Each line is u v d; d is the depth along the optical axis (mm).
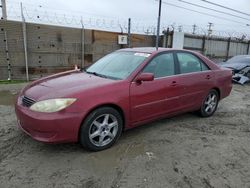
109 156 3758
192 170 3480
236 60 12312
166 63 4742
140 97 4188
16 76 10086
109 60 4941
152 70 4469
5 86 8609
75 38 11258
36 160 3566
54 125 3396
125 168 3451
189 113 6023
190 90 5090
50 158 3631
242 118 5887
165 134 4672
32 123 3449
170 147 4148
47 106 3434
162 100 4555
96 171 3352
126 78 4125
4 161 3512
